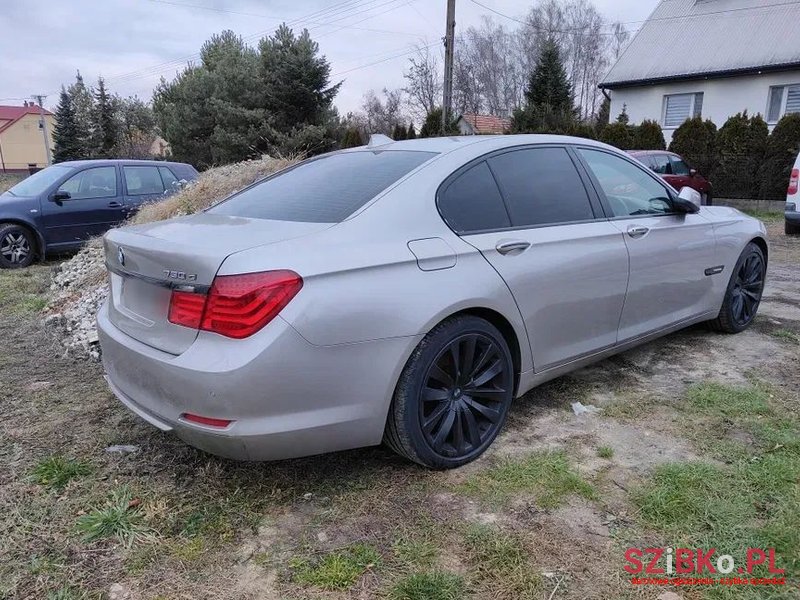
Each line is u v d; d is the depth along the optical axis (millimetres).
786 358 4082
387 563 2158
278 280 2227
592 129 20141
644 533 2285
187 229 2695
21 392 3791
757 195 15344
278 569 2145
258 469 2791
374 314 2393
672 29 22125
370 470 2766
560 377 3814
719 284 4309
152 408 2455
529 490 2574
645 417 3238
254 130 27359
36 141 72188
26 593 2037
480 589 2021
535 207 3133
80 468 2809
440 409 2684
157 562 2188
